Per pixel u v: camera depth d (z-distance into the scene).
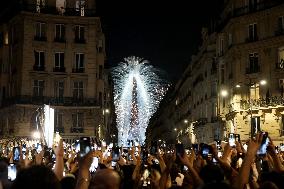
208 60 77.12
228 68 66.31
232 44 63.44
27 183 4.20
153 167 12.04
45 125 32.38
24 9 69.12
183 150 9.14
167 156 11.25
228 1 68.38
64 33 70.31
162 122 158.50
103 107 82.12
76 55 70.38
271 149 9.36
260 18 60.97
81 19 70.19
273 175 7.74
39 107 67.56
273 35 59.41
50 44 69.50
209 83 76.94
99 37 75.25
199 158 11.22
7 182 7.24
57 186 4.28
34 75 68.62
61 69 69.50
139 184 11.01
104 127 88.56
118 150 15.50
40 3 70.19
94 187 5.54
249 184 9.11
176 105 124.56
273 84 59.09
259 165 12.29
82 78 69.88
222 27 68.88
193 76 94.00
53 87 69.19
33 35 69.19
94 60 70.31
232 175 8.95
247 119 61.16
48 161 16.36
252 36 62.03
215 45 76.12
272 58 59.47
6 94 72.25
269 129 58.81
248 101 60.91
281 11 58.47
